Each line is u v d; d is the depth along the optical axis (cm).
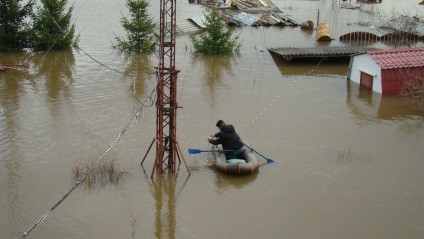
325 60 2745
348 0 5406
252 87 2220
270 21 3941
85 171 1347
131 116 1798
